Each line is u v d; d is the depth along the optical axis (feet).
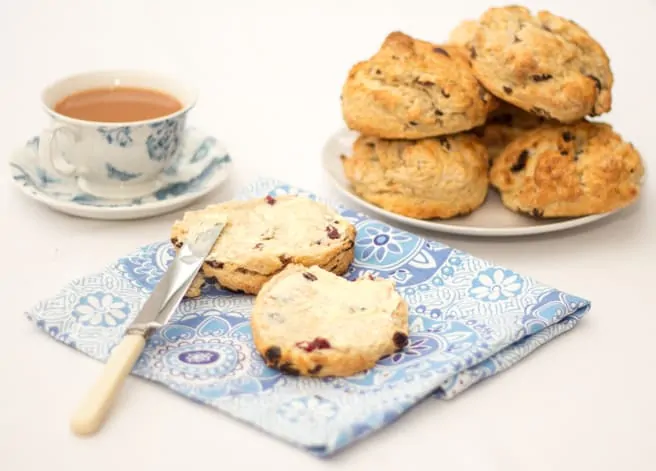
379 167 2.94
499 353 2.45
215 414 2.33
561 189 2.86
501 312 2.52
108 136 2.85
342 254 2.65
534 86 2.86
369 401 2.29
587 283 2.74
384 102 2.86
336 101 3.65
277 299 2.48
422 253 2.71
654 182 3.14
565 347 2.54
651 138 3.35
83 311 2.51
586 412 2.37
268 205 2.78
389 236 2.77
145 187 2.97
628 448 2.30
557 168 2.86
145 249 2.70
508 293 2.58
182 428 2.30
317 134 3.42
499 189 2.93
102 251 2.81
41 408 2.32
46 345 2.47
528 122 3.08
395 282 2.64
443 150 2.90
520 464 2.26
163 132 2.90
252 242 2.65
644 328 2.60
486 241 2.90
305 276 2.55
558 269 2.79
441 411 2.36
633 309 2.66
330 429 2.23
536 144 2.92
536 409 2.37
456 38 3.12
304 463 2.24
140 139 2.88
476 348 2.40
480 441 2.30
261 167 3.22
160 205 2.88
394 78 2.89
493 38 2.91
